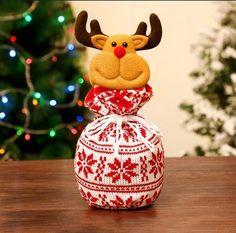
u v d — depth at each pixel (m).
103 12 2.14
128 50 0.80
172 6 2.10
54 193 0.90
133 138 0.79
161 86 2.17
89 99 0.82
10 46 1.90
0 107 1.88
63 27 1.95
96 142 0.79
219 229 0.76
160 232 0.75
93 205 0.83
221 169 1.00
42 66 1.91
